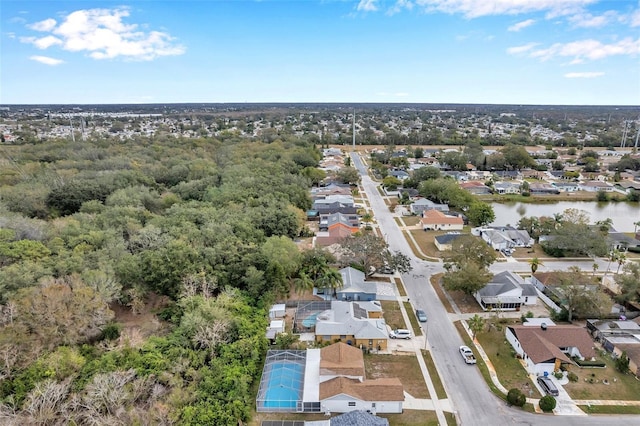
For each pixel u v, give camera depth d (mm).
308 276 64438
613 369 46812
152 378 41000
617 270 74125
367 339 50562
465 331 54656
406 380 45188
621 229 100062
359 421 35781
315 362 46000
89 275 52156
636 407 40875
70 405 37781
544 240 85875
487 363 48031
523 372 46406
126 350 43844
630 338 50938
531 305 61812
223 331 47594
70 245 63312
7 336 41250
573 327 51031
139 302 55469
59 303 45781
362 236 73188
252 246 65125
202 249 62219
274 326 53719
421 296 64562
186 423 36000
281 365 45156
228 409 38062
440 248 84250
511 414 40156
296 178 129375
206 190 108125
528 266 76438
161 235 69000
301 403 40406
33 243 59781
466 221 105062
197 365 43906
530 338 49188
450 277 61312
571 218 91250
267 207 91875
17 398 38188
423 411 40625
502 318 57906
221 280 59812
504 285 61750
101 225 74875
